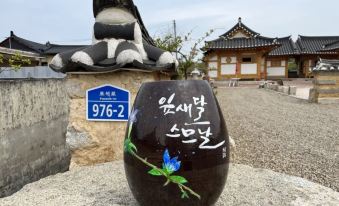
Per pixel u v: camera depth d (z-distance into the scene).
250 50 37.84
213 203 2.69
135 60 4.31
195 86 2.64
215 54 38.97
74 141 4.74
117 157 4.73
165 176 2.46
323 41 45.78
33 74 14.50
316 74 16.91
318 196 3.35
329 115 12.47
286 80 41.12
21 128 6.48
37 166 7.05
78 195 3.32
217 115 2.62
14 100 6.27
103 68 4.36
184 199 2.49
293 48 43.06
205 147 2.47
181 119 2.48
